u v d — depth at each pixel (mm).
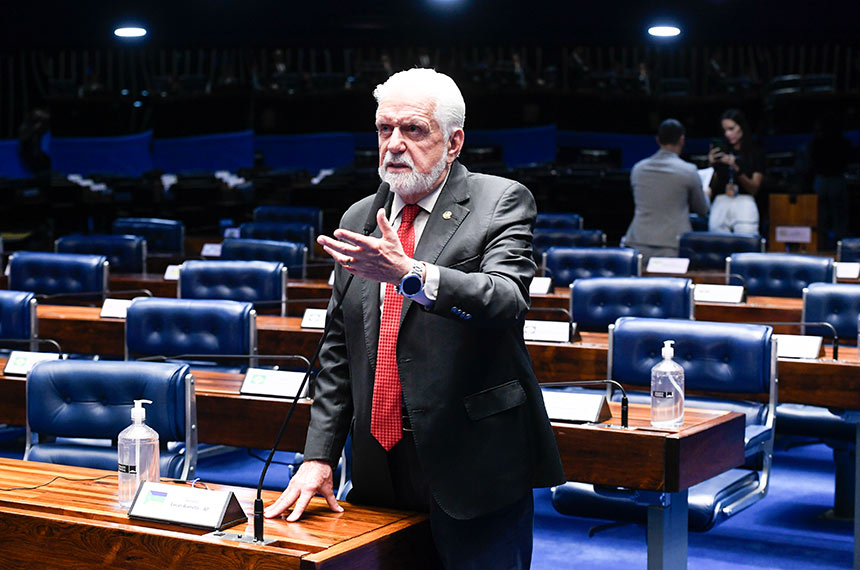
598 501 3215
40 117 11242
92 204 11367
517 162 11211
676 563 2924
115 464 3094
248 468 5023
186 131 11359
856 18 10469
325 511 2229
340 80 11281
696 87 10938
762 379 3518
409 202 2156
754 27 10688
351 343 2205
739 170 8523
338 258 1859
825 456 5453
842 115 10609
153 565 2076
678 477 2717
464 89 11156
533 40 11039
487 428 2082
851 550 4027
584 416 2889
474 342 2076
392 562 2088
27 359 3920
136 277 7277
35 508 2270
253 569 1971
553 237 8070
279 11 11086
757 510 4523
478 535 2105
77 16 11055
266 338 5020
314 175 11414
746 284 6148
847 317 4656
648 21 10812
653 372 2869
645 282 4742
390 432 2168
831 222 10023
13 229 11273
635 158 11133
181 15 11094
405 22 11086
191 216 11438
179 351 4406
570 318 4855
